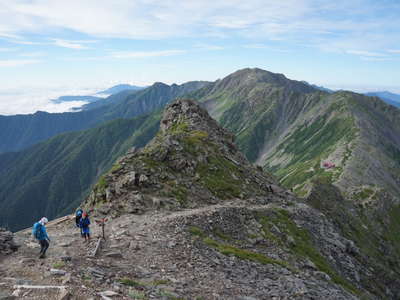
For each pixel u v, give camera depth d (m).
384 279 59.03
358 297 36.81
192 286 20.81
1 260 19.91
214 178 57.25
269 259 32.56
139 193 43.31
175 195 46.25
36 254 21.56
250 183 63.47
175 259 24.98
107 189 44.31
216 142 74.06
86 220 26.34
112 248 24.97
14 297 14.39
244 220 43.41
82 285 16.52
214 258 27.45
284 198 65.44
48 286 15.71
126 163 51.97
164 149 58.03
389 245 100.19
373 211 124.81
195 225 35.53
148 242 27.59
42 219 21.16
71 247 24.22
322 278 35.31
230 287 22.27
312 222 57.34
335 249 52.84
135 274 20.55
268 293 23.19
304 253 42.97
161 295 17.73
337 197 110.00
